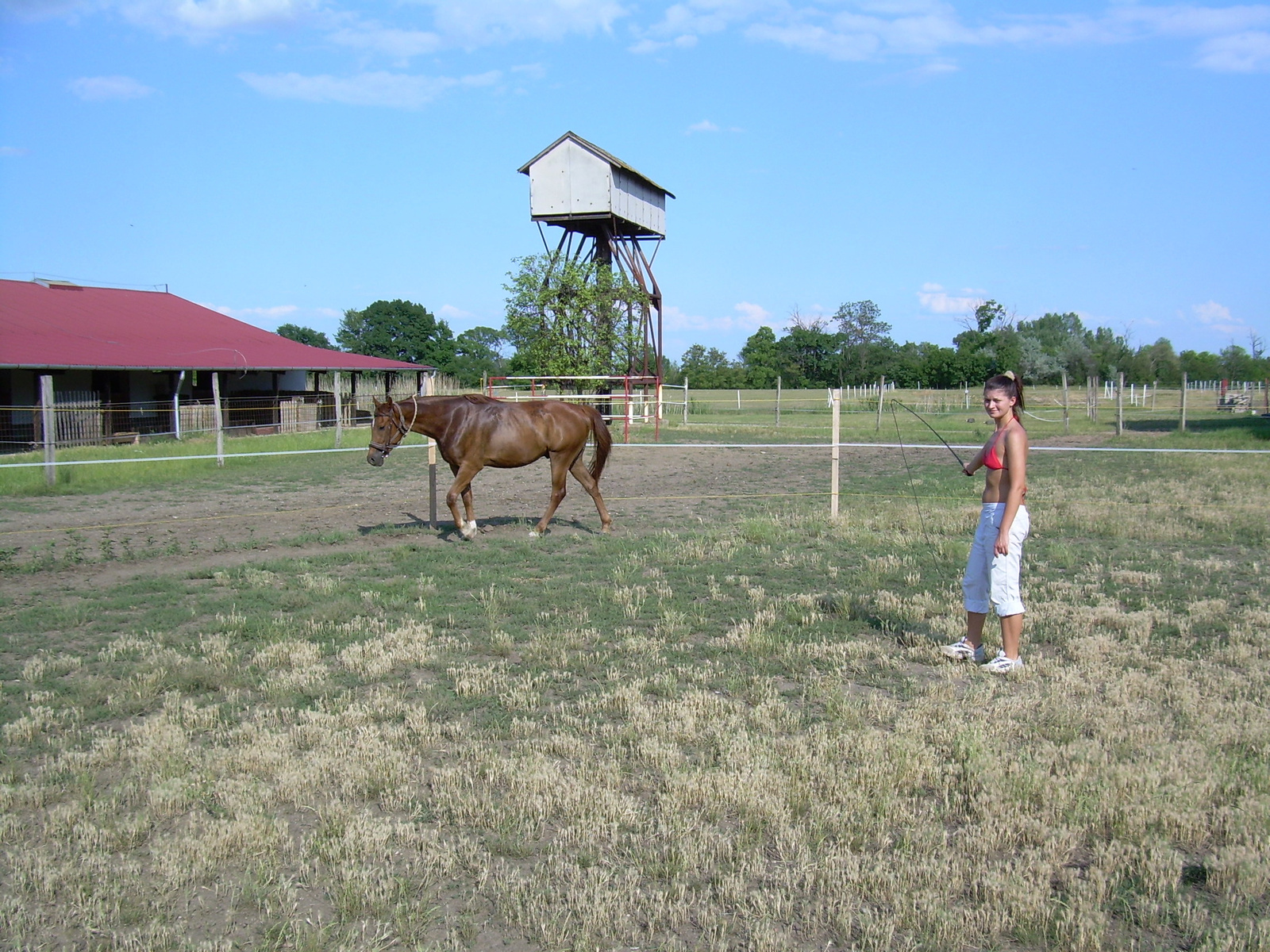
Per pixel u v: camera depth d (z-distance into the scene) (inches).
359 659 261.6
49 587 366.6
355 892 146.7
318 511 559.8
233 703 235.1
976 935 137.1
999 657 249.9
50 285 1503.4
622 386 1327.5
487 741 208.1
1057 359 2987.2
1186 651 265.7
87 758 199.6
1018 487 242.5
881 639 280.2
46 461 680.4
